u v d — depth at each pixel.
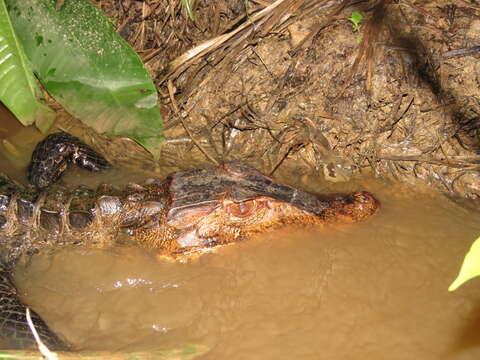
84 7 0.43
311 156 0.50
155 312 0.38
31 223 0.41
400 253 0.41
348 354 0.34
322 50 0.52
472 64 0.50
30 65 0.46
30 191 0.43
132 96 0.45
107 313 0.38
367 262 0.40
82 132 0.54
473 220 0.44
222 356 0.34
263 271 0.40
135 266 0.41
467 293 0.38
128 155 0.52
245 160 0.50
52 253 0.41
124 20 0.57
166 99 0.54
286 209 0.41
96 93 0.45
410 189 0.47
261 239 0.41
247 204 0.40
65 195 0.43
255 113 0.52
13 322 0.36
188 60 0.54
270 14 0.54
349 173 0.48
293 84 0.52
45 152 0.48
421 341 0.35
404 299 0.37
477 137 0.48
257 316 0.37
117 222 0.41
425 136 0.49
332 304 0.37
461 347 0.34
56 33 0.44
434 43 0.51
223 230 0.40
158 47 0.56
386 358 0.34
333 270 0.39
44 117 0.53
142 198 0.41
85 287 0.40
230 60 0.53
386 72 0.51
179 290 0.39
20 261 0.41
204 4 0.55
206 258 0.40
